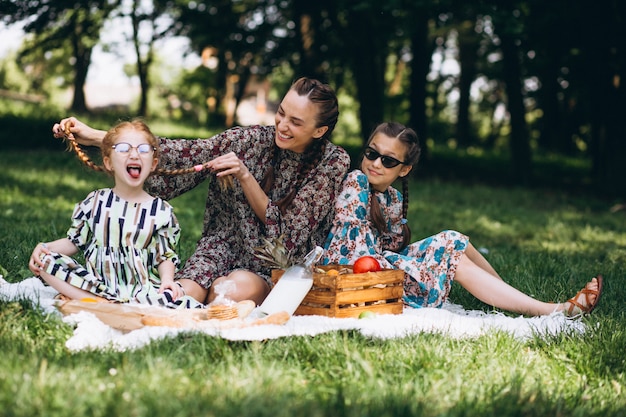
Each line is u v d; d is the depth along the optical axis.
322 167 4.41
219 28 18.70
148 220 4.04
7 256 5.30
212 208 4.52
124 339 3.45
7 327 3.42
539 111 32.88
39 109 23.83
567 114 28.89
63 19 17.70
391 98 32.22
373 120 16.86
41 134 19.31
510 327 4.08
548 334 3.91
